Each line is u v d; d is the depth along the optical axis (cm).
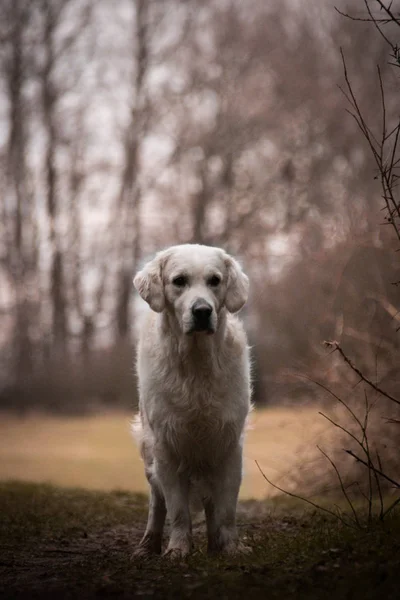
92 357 3077
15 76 3341
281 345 1773
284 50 3175
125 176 3444
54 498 1018
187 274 624
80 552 674
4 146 3391
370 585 432
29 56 3344
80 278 3466
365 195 1845
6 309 3262
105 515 898
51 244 3428
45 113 3384
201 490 638
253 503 1004
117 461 1936
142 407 664
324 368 1033
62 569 579
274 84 3222
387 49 2377
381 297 992
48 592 485
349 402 1002
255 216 3169
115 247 3472
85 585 498
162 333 634
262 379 2128
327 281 1172
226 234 3288
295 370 1174
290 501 991
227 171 3316
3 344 3198
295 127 3092
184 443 620
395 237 966
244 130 3247
